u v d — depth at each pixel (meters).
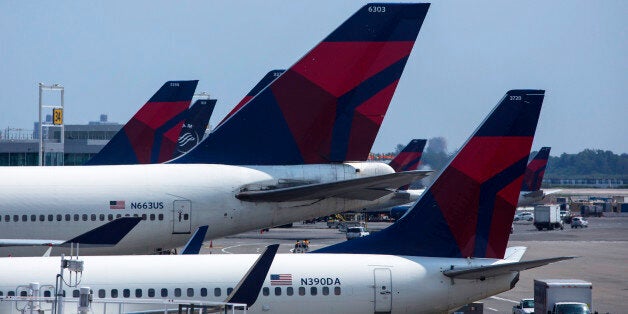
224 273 141.00
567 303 187.38
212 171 180.00
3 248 170.62
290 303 142.25
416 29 187.00
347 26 184.88
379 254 151.38
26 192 172.75
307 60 184.38
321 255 147.62
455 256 152.38
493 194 152.62
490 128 151.88
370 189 174.12
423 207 152.88
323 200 181.62
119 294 136.38
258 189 180.25
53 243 144.88
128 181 176.38
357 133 186.88
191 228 177.00
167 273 139.38
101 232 137.38
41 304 132.75
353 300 144.50
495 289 149.75
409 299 146.38
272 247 130.25
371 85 186.38
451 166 152.12
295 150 184.75
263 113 184.12
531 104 152.12
